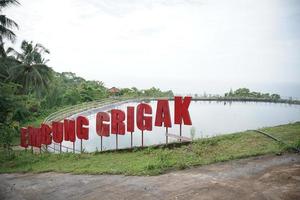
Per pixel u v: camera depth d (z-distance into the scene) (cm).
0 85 1862
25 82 3903
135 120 1650
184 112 1404
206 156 1066
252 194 691
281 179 749
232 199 683
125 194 838
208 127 2823
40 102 4606
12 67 3722
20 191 1065
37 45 4112
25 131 2291
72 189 979
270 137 1134
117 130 1706
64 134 2008
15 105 1862
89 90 6238
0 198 1016
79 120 1898
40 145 2152
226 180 804
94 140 2684
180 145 1304
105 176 1066
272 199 650
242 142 1144
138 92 7769
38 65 4016
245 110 4466
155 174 970
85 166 1308
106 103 4978
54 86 5203
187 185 817
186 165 989
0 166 1756
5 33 2861
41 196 967
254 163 905
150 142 2338
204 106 5156
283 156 930
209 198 707
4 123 1977
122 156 1403
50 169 1367
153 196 786
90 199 852
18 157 1944
